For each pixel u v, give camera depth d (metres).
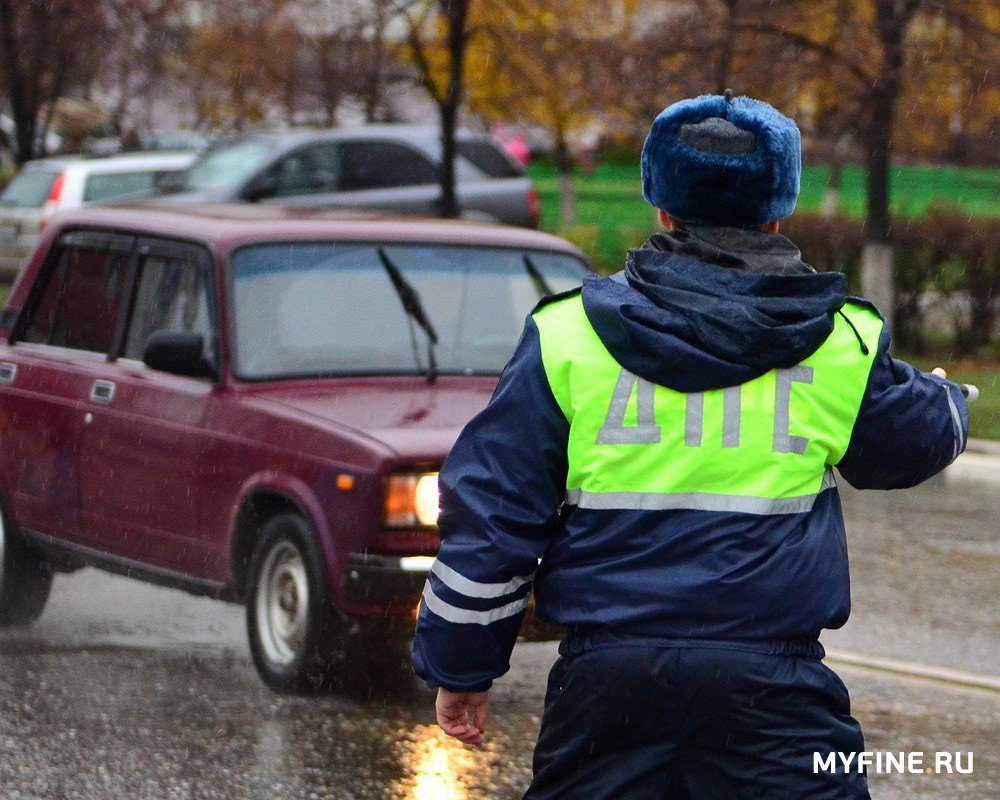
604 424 7.58
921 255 49.28
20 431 21.53
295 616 17.73
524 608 7.84
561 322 7.76
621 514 7.54
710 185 7.73
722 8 45.62
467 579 7.60
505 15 51.44
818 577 7.56
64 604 23.23
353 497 16.98
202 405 19.02
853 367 7.72
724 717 7.40
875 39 44.53
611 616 7.48
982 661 19.59
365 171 60.50
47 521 21.16
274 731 16.53
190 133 89.50
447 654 7.71
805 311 7.61
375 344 19.86
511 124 57.25
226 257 19.75
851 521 29.19
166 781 14.87
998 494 32.19
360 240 20.78
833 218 53.31
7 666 19.28
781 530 7.54
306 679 17.61
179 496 19.20
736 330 7.47
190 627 21.78
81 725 16.66
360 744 16.12
